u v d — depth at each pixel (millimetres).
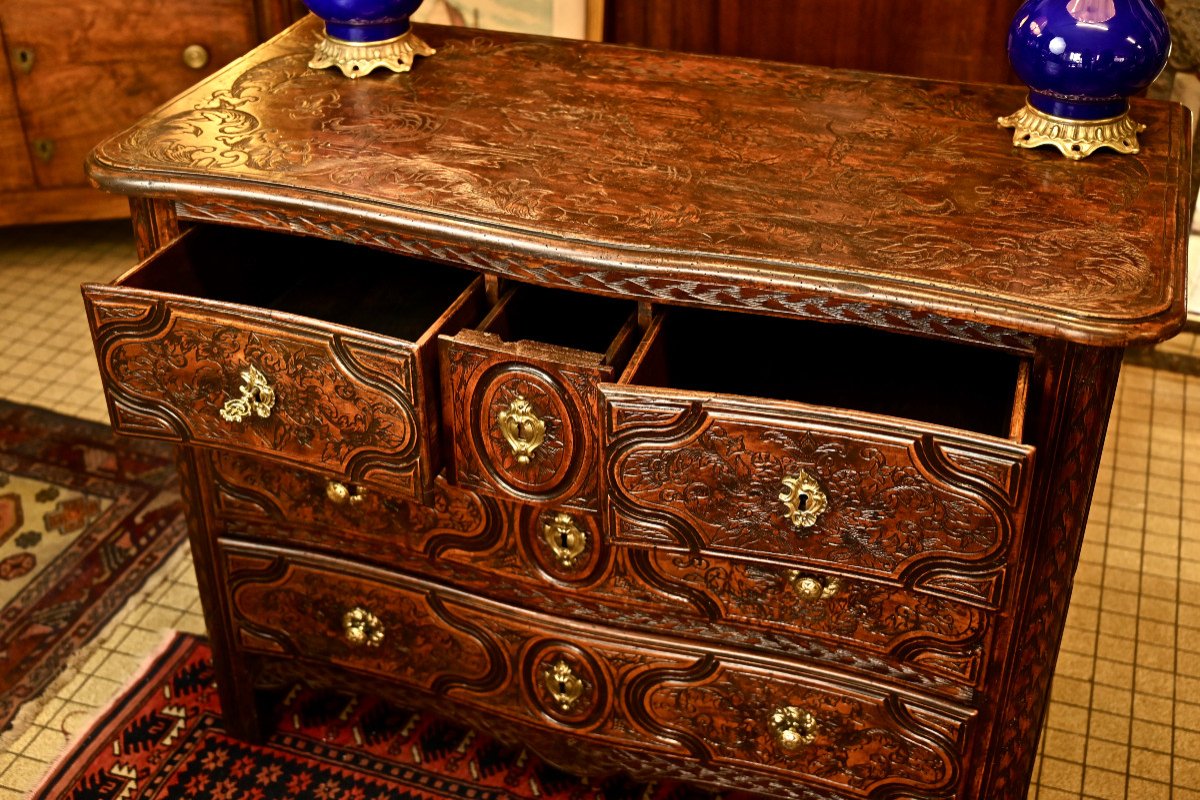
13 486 2262
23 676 1909
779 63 1757
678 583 1427
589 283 1316
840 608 1371
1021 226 1327
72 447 2354
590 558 1453
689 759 1565
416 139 1514
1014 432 1153
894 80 1693
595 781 1750
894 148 1503
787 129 1556
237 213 1429
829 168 1456
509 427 1326
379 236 1387
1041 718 1452
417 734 1821
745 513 1269
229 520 1634
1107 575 2094
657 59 1765
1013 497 1154
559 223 1328
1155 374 2547
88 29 2584
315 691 1882
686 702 1514
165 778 1749
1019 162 1468
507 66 1735
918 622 1347
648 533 1319
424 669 1650
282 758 1784
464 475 1399
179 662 1924
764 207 1367
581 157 1478
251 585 1668
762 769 1537
